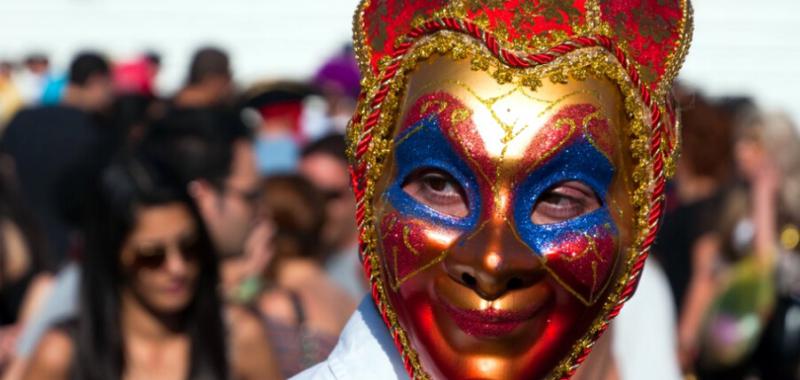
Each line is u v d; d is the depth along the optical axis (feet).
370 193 5.30
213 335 10.32
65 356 10.01
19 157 20.29
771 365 14.53
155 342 10.14
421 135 5.08
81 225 10.50
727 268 16.16
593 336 5.17
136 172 10.00
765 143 16.34
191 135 12.87
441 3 5.28
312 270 12.34
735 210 16.08
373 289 5.35
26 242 15.96
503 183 4.96
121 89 27.99
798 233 16.01
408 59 5.20
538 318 5.02
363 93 5.42
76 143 20.38
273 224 12.60
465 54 5.08
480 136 4.97
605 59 5.11
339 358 5.64
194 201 10.23
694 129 16.71
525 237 4.97
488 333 4.97
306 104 24.81
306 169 14.17
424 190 5.14
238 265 12.60
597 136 5.04
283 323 11.51
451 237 5.02
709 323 14.76
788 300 14.58
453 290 4.99
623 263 5.18
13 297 15.98
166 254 10.06
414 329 5.15
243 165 13.32
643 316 9.45
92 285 10.07
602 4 5.33
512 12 5.12
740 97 19.26
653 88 5.36
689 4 5.43
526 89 5.02
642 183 5.18
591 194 5.08
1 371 15.23
